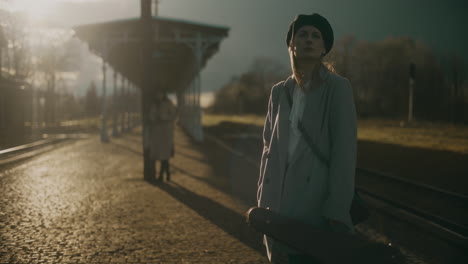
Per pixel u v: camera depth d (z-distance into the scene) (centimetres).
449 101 5528
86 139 2483
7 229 527
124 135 3020
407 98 6097
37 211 632
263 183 208
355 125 191
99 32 2291
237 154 1620
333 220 180
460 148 1498
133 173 1081
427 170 1049
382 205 681
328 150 194
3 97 2209
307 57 199
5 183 894
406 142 1883
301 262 193
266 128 223
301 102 202
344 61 4728
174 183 926
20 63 2381
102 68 2317
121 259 419
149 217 602
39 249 448
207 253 442
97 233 514
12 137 2147
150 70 1020
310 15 203
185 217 604
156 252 443
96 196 762
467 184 839
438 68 5825
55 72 3384
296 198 194
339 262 163
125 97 3788
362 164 1245
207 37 2352
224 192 816
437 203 694
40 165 1227
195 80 2528
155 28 2231
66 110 6631
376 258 162
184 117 4434
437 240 501
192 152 1697
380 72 6262
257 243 481
